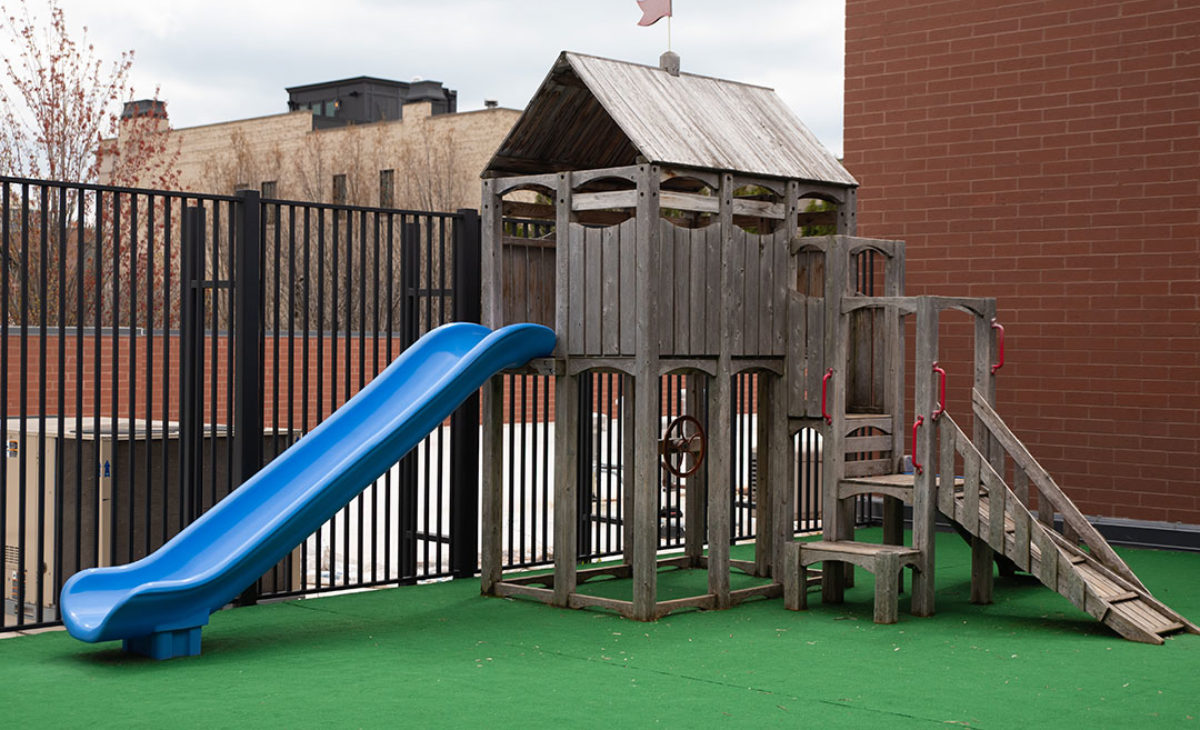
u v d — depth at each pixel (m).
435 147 33.72
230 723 5.14
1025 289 11.44
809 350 8.34
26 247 6.62
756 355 8.23
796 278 8.55
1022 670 6.29
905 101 12.11
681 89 8.40
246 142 35.94
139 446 8.03
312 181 35.12
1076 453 11.16
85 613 6.26
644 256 7.48
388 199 34.44
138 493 8.04
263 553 6.61
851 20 12.45
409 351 7.96
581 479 9.73
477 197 33.38
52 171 19.59
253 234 7.70
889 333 8.54
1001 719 5.35
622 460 10.65
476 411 9.05
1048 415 11.31
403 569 8.78
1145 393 10.82
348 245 8.02
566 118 8.41
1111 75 10.98
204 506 8.24
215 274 7.59
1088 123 11.10
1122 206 10.93
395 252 20.62
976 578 8.23
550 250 8.72
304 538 6.83
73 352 14.21
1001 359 8.46
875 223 12.27
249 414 7.71
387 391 7.74
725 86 8.85
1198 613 7.97
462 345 8.22
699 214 10.12
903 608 8.06
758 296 8.20
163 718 5.21
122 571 6.55
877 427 8.43
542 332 7.91
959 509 7.93
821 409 8.26
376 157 34.47
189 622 6.39
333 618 7.50
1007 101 11.52
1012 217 11.50
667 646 6.82
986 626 7.48
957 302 8.13
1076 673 6.23
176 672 6.05
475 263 8.91
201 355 7.64
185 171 37.31
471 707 5.45
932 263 11.95
